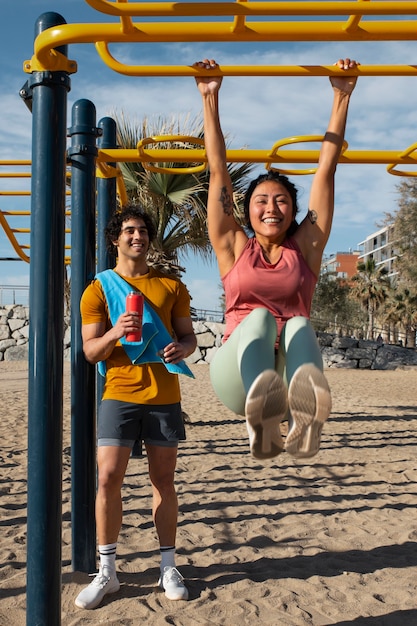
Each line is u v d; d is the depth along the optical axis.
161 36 2.38
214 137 2.65
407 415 10.30
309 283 2.51
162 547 3.05
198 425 8.90
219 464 6.16
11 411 9.75
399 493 5.08
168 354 2.82
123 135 8.56
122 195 5.47
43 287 2.30
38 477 2.29
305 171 4.32
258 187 2.56
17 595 2.99
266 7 2.30
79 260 3.16
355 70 2.67
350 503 4.75
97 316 2.90
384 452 6.92
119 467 2.86
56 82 2.34
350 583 3.20
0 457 6.25
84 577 3.10
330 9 2.30
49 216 2.32
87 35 2.33
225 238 2.58
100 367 2.94
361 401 12.38
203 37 2.41
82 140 3.18
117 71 2.75
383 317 53.12
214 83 2.70
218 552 3.64
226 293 2.55
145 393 2.85
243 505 4.66
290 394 2.03
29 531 2.30
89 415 3.11
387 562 3.50
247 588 3.11
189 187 8.27
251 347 2.14
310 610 2.88
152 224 3.07
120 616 2.77
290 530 4.07
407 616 2.82
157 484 2.98
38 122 2.34
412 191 24.64
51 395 2.30
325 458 6.52
